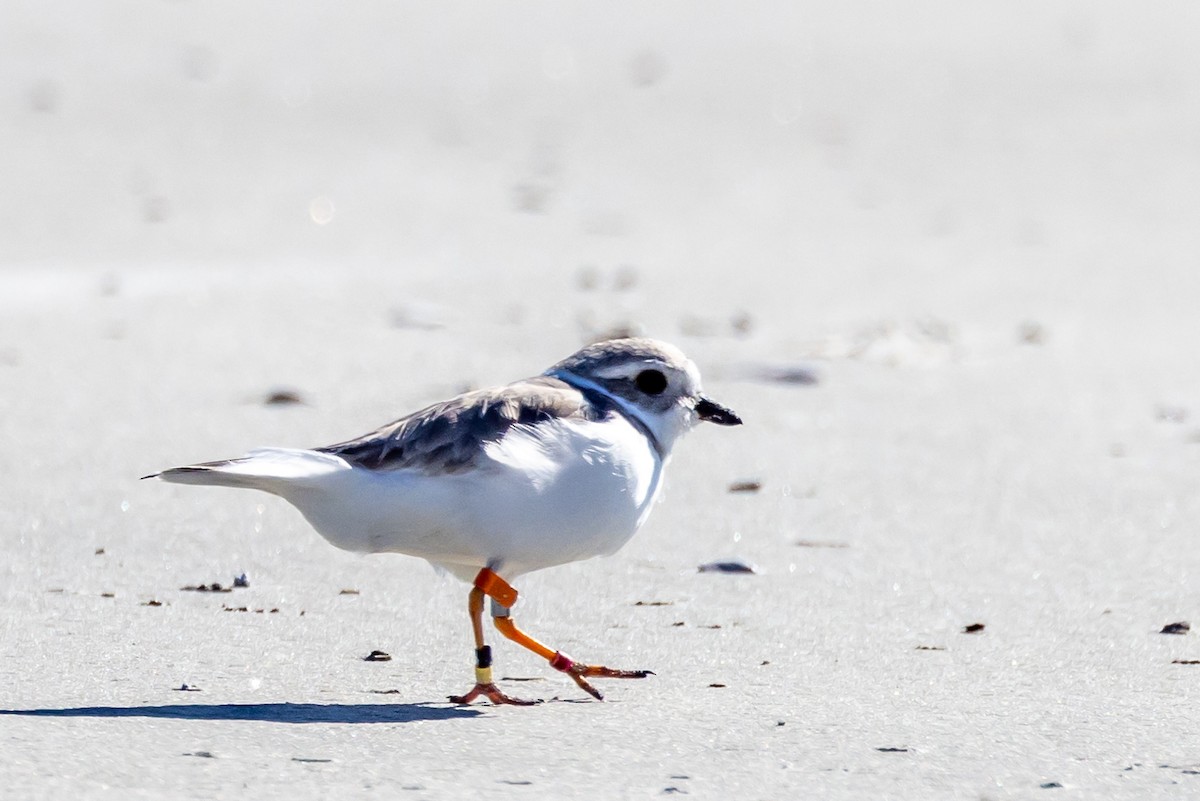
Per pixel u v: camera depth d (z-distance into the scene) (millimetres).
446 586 8320
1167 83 30797
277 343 14742
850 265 19109
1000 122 28234
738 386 13688
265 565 8602
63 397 12625
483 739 5887
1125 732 6074
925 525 9844
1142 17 36625
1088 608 8141
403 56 31047
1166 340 15930
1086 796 5348
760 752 5762
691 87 29984
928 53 33250
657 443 7094
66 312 15680
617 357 7090
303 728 5945
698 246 19875
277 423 11984
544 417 6586
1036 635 7645
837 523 9852
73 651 6965
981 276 18703
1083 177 24594
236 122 25719
